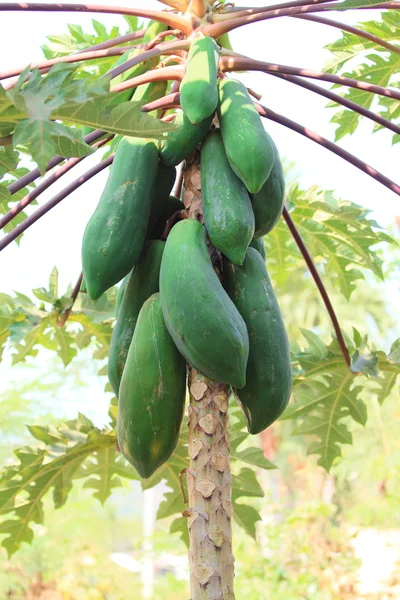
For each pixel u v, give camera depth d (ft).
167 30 9.73
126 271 7.89
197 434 7.51
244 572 23.27
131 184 7.95
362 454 30.42
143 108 8.58
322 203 12.59
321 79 9.28
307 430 12.75
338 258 13.67
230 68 9.09
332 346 11.62
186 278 7.10
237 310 7.20
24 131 6.91
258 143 7.44
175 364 7.41
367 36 10.28
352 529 28.60
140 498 54.34
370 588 25.48
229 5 9.62
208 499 7.34
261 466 12.13
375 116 9.63
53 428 11.84
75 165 9.53
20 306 11.78
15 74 9.06
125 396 7.39
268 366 7.59
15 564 27.12
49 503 28.96
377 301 36.14
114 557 35.06
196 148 8.35
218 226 7.47
